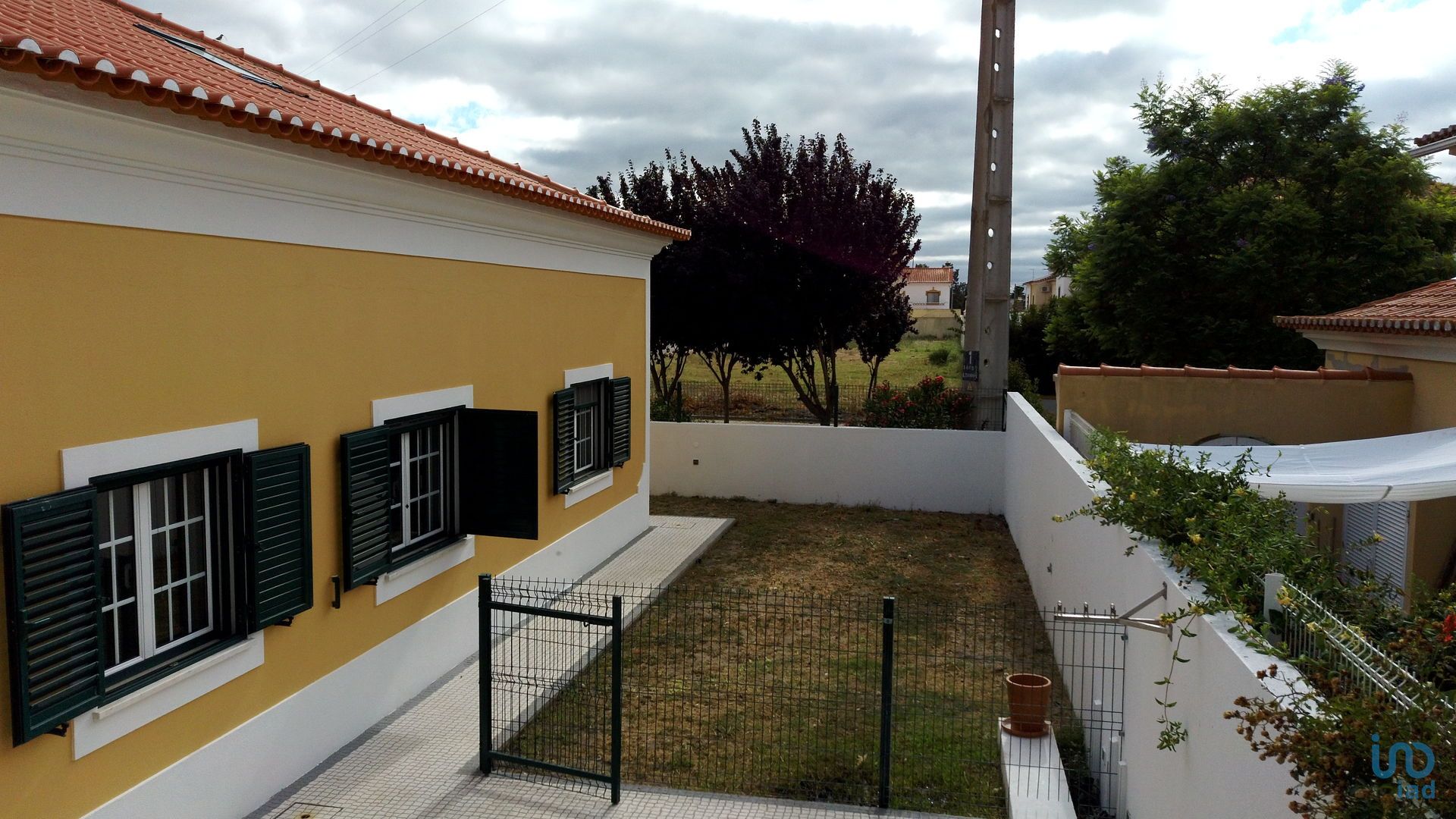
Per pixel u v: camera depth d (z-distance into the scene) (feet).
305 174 22.26
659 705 28.14
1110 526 24.59
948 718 27.48
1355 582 31.42
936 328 180.45
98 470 17.46
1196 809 16.31
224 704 20.71
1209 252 70.90
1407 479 26.20
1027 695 24.57
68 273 16.85
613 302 43.50
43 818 16.60
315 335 23.49
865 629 35.60
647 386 49.08
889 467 59.52
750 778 23.82
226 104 18.10
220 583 21.01
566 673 29.63
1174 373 44.39
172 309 19.13
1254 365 70.03
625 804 22.25
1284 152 71.26
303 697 23.35
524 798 22.47
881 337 77.61
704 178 73.36
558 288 37.42
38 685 16.08
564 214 34.55
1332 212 68.69
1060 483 33.81
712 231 71.00
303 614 23.31
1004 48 59.88
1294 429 43.37
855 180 70.69
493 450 30.07
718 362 79.30
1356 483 25.96
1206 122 75.41
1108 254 74.08
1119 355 79.97
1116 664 23.26
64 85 15.65
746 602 38.99
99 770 17.67
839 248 68.03
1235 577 18.02
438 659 29.55
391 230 26.35
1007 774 22.85
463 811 21.75
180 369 19.40
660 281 70.85
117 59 19.21
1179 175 72.74
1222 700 15.17
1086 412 45.16
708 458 61.93
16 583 15.65
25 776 16.24
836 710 27.91
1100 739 23.90
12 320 15.88
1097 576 26.27
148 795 18.71
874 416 64.69
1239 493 21.26
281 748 22.54
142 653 19.04
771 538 51.11
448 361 29.50
